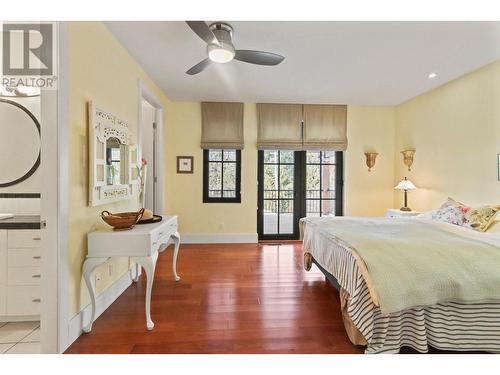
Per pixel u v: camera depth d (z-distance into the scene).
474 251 1.85
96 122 2.13
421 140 4.27
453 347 1.70
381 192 5.02
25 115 2.47
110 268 2.50
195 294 2.71
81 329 1.99
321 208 5.08
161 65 3.21
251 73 3.45
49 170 1.72
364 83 3.78
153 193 4.39
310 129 4.83
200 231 4.85
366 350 1.73
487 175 3.11
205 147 4.75
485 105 3.13
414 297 1.61
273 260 3.85
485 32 2.44
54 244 1.73
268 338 1.95
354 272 1.83
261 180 5.01
